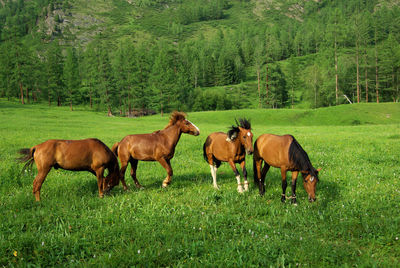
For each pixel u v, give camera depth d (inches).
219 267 167.8
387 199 284.0
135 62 4185.5
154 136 351.3
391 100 3786.9
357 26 3946.9
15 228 217.2
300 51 7652.6
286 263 179.2
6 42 4389.8
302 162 276.7
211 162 372.5
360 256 185.8
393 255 188.1
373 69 3801.7
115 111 3983.8
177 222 233.1
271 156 308.7
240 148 333.4
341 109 2422.5
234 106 4421.8
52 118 2134.6
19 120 1744.6
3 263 173.8
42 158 283.7
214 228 224.5
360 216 246.1
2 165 464.8
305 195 323.9
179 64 5413.4
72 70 4443.9
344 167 456.8
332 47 4569.4
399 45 3937.0
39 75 4121.6
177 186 365.7
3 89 3922.2
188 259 178.5
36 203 277.4
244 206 278.5
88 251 187.3
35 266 169.9
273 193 332.5
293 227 233.3
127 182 390.6
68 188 339.3
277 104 4377.5
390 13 7273.6
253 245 194.7
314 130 1333.7
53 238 199.9
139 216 248.1
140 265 171.6
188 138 938.1
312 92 3850.9
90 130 1380.4
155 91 3705.7
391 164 466.0
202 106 4347.9
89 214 251.9
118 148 357.7
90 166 304.7
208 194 317.1
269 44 4995.1
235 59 6491.1
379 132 1058.7
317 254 184.9
